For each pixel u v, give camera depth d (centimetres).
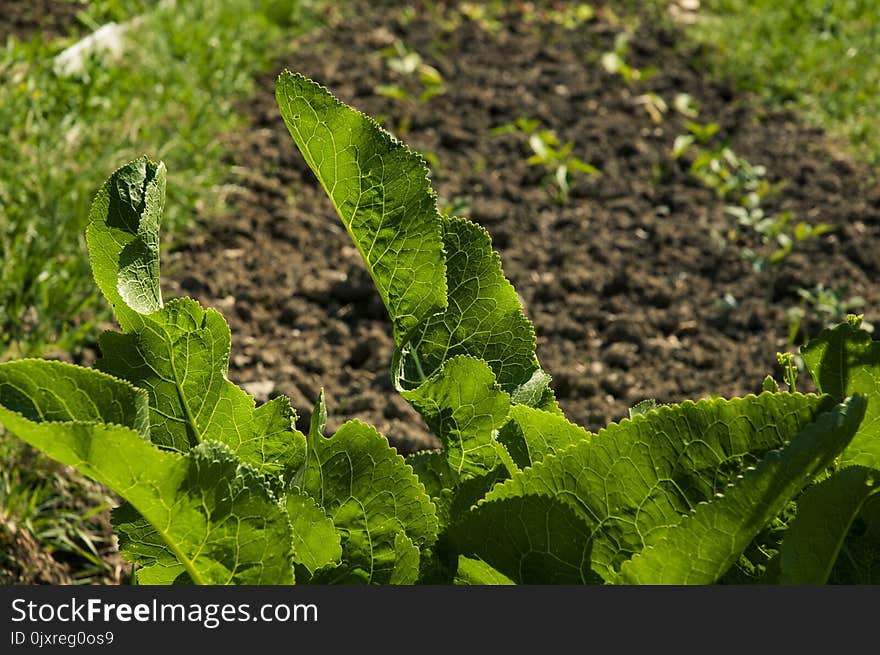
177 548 99
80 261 402
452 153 590
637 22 798
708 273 489
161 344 121
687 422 102
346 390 393
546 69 700
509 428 124
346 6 782
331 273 462
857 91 683
